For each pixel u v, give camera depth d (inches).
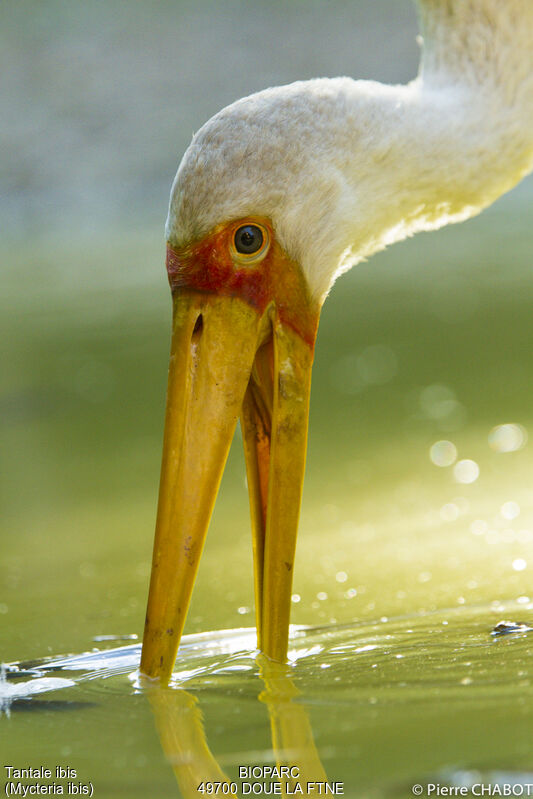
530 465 362.0
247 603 276.5
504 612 249.9
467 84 277.9
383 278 738.2
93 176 1144.2
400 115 265.4
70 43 1296.8
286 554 247.9
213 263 244.5
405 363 511.8
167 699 218.2
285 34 1291.8
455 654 225.8
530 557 285.0
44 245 1018.1
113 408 506.3
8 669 241.8
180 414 244.1
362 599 267.6
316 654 236.4
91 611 281.9
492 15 277.1
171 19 1320.1
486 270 721.6
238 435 455.5
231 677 227.1
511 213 949.2
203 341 245.9
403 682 212.2
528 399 434.3
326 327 604.7
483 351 514.6
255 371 254.2
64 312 741.3
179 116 1202.0
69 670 239.3
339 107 257.0
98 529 356.2
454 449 386.9
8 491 406.3
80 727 205.2
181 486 241.4
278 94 253.3
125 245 964.6
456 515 324.5
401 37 1266.0
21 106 1223.5
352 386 486.9
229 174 243.0
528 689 201.5
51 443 463.8
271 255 247.9
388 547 304.8
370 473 373.1
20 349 641.6
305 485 369.4
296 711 202.7
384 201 265.0
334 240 255.6
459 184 273.6
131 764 187.5
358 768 175.8
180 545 239.5
